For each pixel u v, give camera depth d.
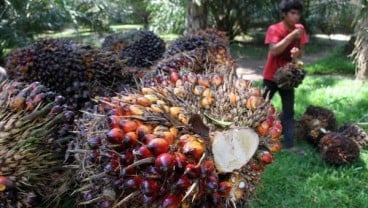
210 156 1.69
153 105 1.76
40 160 2.11
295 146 4.28
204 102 1.82
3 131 1.99
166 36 12.97
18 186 2.04
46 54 2.88
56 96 2.29
